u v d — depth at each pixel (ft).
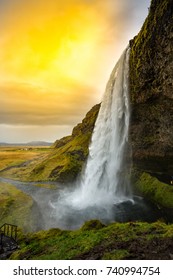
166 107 89.30
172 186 104.42
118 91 116.16
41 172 190.70
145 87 91.45
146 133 106.42
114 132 126.21
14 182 176.65
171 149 98.63
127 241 35.81
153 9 79.56
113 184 128.88
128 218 86.99
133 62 96.73
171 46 72.79
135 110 104.06
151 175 120.67
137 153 116.06
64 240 42.29
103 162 137.39
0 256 41.81
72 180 164.14
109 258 30.50
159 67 81.15
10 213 97.19
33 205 108.68
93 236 40.70
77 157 189.26
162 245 32.78
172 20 69.82
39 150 581.12
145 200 109.09
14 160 326.24
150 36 80.64
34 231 77.15
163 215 88.69
